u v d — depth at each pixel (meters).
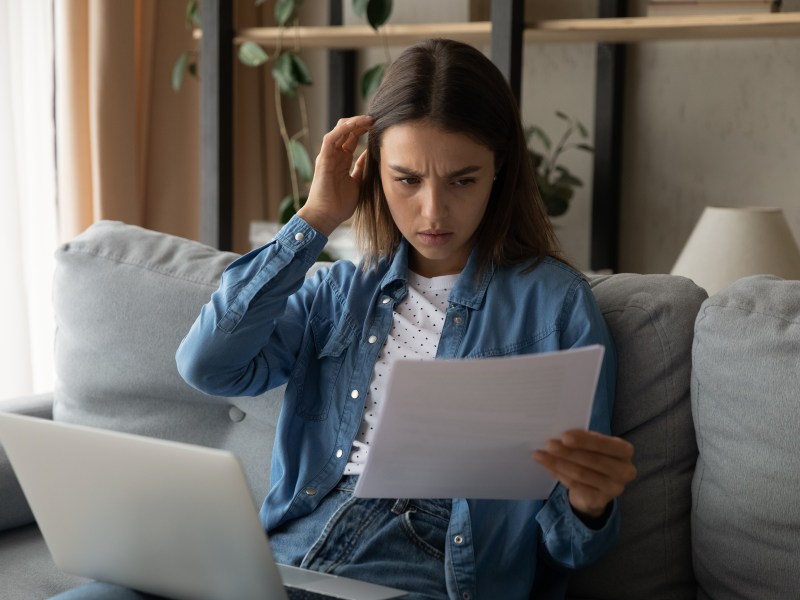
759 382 1.20
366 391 1.31
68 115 2.50
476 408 0.98
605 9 2.51
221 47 2.41
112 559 1.12
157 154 2.76
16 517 1.55
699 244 2.11
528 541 1.23
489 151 1.26
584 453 1.05
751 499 1.20
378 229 1.41
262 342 1.34
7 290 2.42
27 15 2.44
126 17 2.50
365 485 1.05
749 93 2.51
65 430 1.04
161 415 1.59
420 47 1.30
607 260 2.62
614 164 2.60
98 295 1.61
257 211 3.02
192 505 1.00
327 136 1.37
